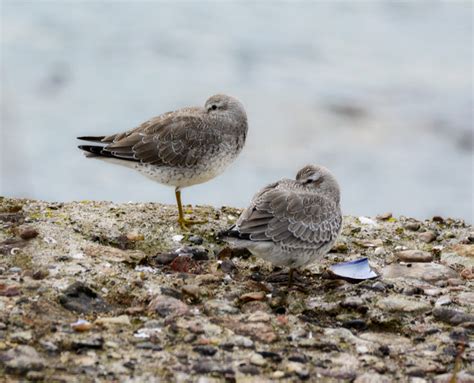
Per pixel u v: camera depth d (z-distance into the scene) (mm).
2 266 11000
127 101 36500
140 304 10445
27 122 32969
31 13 50531
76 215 12977
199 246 12500
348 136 31891
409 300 10945
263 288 11227
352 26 50875
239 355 9453
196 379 8898
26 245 11648
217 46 45594
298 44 46406
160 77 39906
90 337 9469
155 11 52750
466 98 36656
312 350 9734
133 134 14016
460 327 10398
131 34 47500
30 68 40375
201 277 11320
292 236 11281
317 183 12000
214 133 14008
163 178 13930
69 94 36938
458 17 53188
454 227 14039
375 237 13383
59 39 45875
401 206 27312
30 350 9102
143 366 9055
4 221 12547
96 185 28172
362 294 11141
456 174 29438
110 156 13898
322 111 34094
